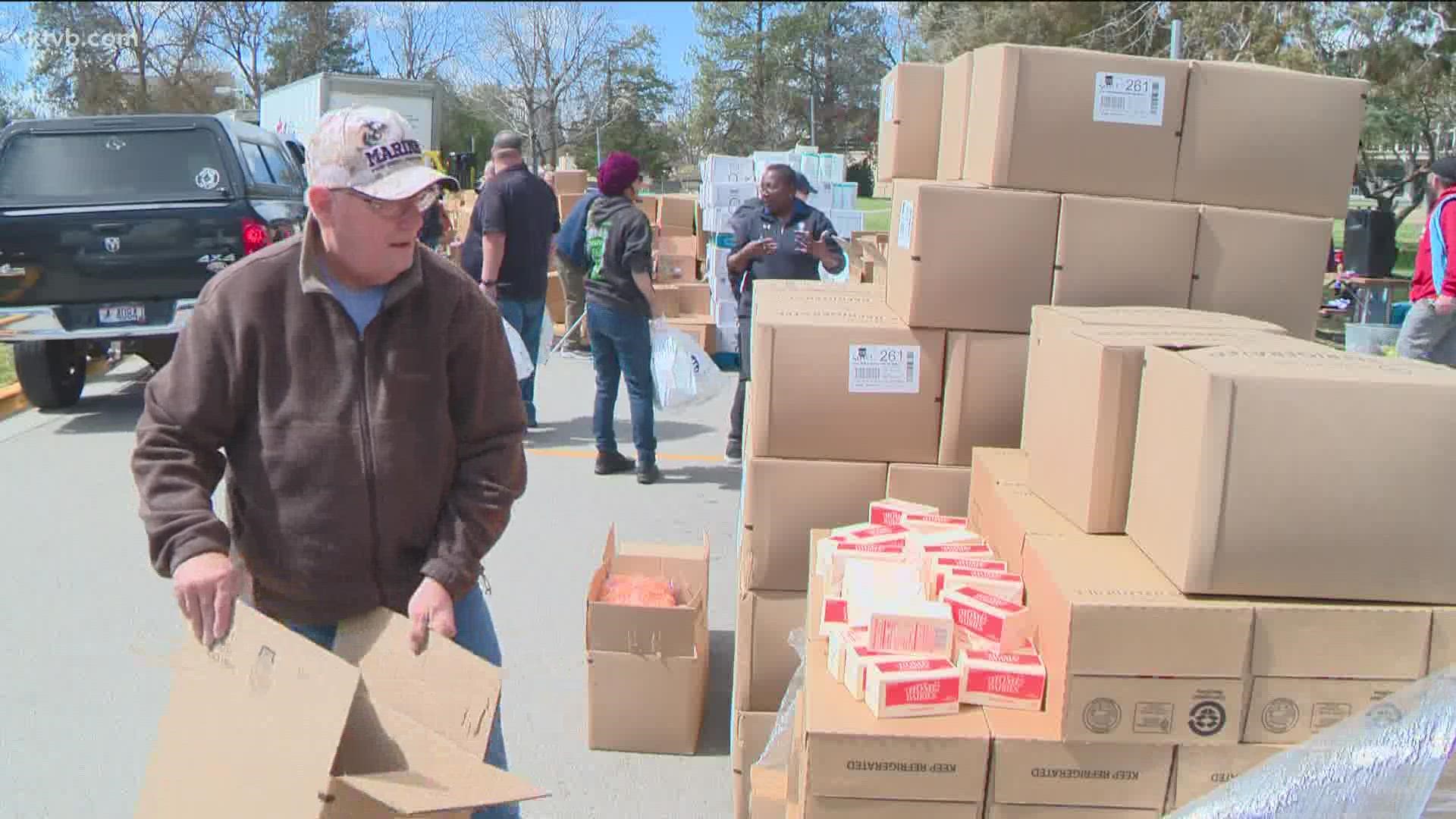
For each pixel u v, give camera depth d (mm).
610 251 5758
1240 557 1869
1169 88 2793
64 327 6730
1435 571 1869
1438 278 6477
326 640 2045
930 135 3389
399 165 1806
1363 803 1640
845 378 2807
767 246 5508
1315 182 2869
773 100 52031
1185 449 1908
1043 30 20172
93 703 3465
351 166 1778
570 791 3053
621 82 45844
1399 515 1854
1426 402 1825
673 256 10984
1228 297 2850
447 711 1805
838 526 2857
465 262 6852
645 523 5430
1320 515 1856
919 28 28062
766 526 2857
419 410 1961
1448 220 6402
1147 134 2805
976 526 2703
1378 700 1878
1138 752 1911
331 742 1574
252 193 7223
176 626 4051
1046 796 1938
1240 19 16156
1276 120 2830
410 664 1875
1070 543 2137
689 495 5914
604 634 3195
